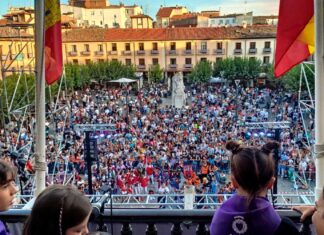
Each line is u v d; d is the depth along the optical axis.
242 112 38.06
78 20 76.44
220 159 22.11
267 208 2.05
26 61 28.42
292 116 34.72
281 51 4.95
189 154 23.59
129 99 48.41
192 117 35.84
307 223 2.81
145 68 65.62
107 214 2.94
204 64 59.44
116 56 64.38
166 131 30.44
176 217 2.91
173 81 42.72
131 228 3.20
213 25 79.62
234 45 63.06
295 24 4.82
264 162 2.10
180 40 64.44
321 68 4.09
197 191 18.50
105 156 23.00
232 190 16.36
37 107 4.67
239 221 2.04
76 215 1.72
